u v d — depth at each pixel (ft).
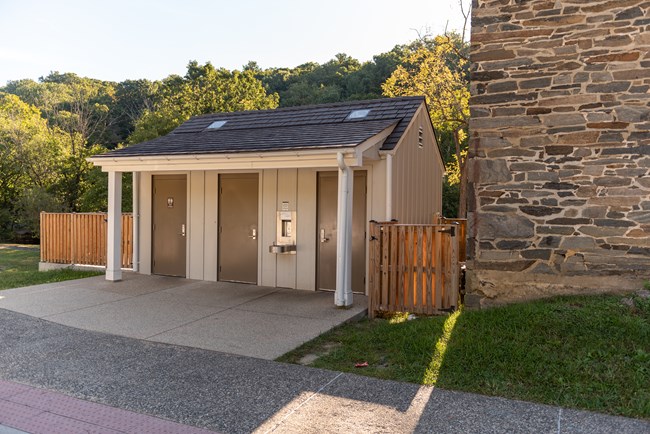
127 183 72.28
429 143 39.34
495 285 23.40
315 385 15.49
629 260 21.40
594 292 21.88
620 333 17.53
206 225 34.94
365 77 138.10
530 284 22.85
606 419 12.87
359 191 30.50
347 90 141.59
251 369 16.98
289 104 144.77
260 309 25.89
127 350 19.08
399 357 17.69
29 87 164.04
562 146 22.43
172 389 15.19
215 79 124.16
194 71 137.90
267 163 27.35
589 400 13.89
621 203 21.54
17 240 92.99
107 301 27.84
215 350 19.11
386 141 30.35
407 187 33.42
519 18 23.11
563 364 15.97
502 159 23.38
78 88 120.88
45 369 16.97
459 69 80.89
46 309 25.81
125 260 38.60
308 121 35.70
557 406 13.71
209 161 29.14
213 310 25.70
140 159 31.42
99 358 18.15
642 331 17.37
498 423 12.70
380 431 12.35
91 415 13.35
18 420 13.06
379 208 29.96
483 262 23.61
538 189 22.80
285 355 18.56
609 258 21.68
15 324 22.85
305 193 31.73
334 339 20.76
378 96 118.21
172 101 122.31
